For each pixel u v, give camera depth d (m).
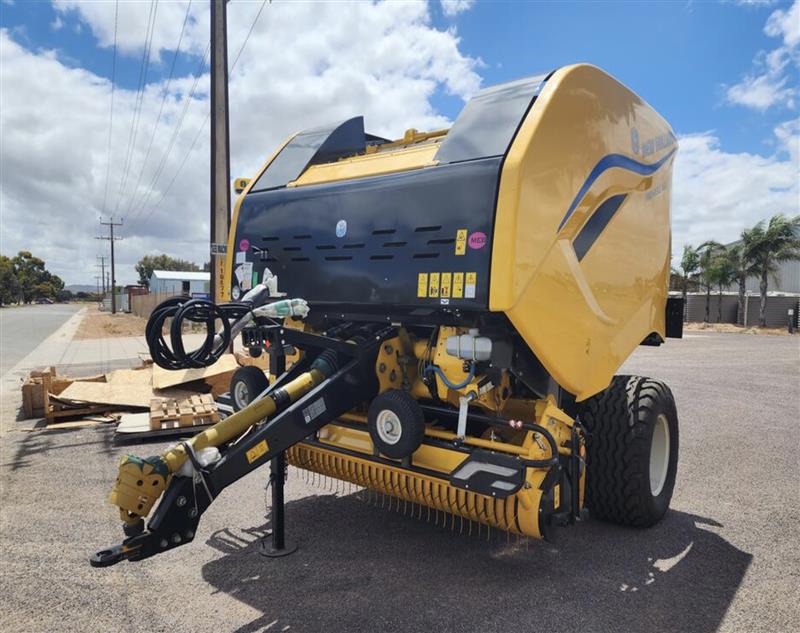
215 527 4.41
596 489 4.31
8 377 13.07
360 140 4.87
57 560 3.90
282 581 3.59
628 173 4.13
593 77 3.65
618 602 3.34
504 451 3.31
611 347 4.10
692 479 5.67
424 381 3.61
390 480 3.65
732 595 3.44
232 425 3.27
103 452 6.56
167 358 3.06
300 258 4.08
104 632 3.07
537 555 3.93
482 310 3.12
